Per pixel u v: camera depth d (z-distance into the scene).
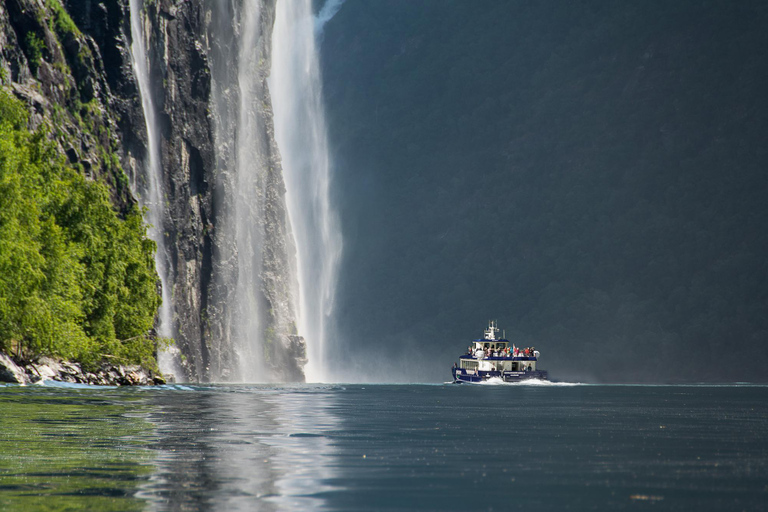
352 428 88.75
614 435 82.69
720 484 49.81
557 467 56.91
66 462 56.91
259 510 41.19
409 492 46.50
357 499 44.34
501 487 48.34
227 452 63.59
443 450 66.62
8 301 184.25
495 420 105.75
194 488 47.00
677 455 64.25
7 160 185.50
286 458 60.31
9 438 72.19
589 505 43.09
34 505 41.66
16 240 184.50
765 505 43.22
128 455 61.03
